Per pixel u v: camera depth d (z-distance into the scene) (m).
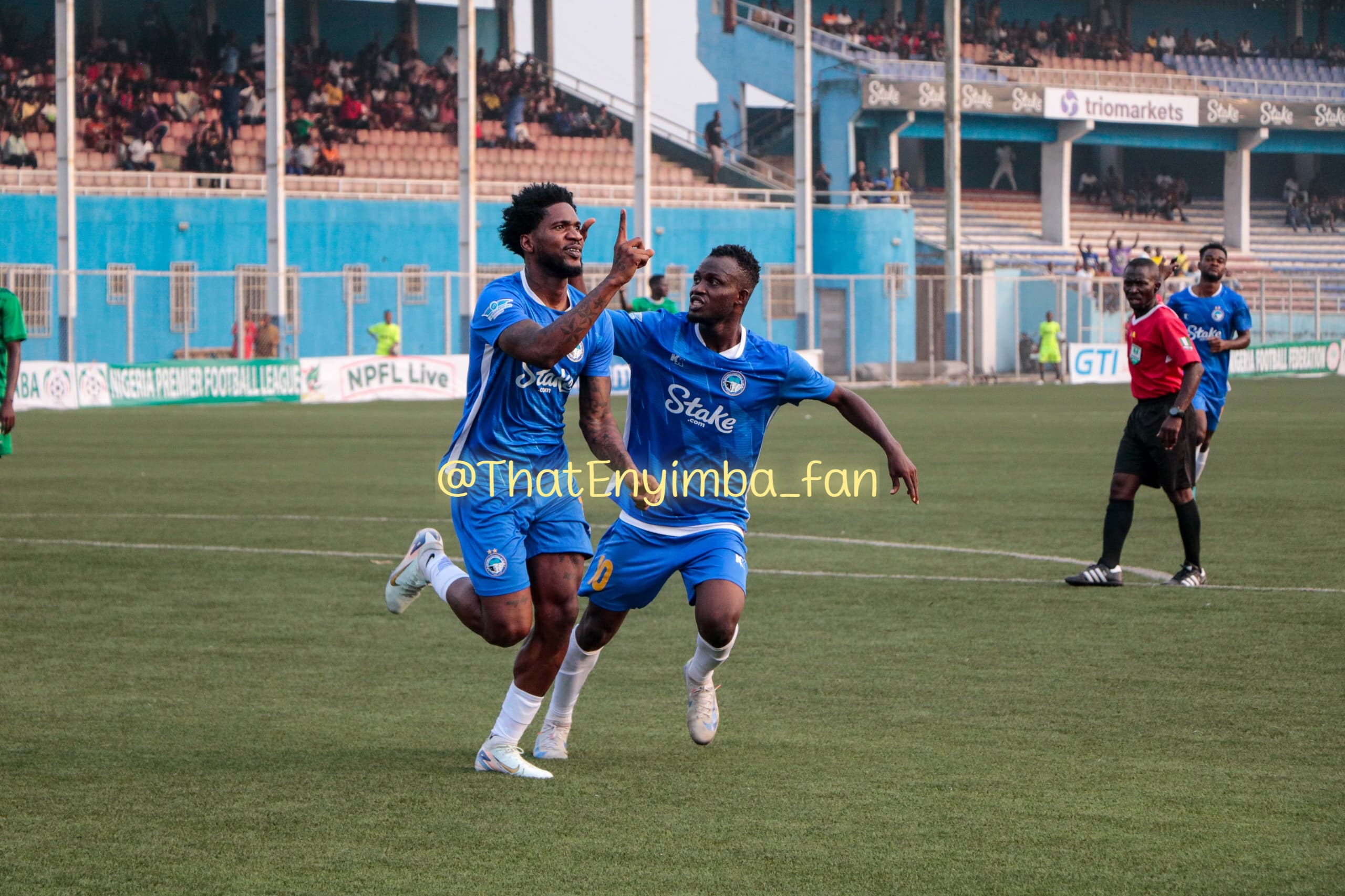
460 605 8.28
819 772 8.06
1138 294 14.02
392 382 51.72
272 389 49.06
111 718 9.32
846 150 73.88
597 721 9.36
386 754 8.48
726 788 7.76
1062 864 6.53
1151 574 14.95
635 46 58.00
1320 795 7.59
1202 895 6.15
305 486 23.55
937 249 73.44
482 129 68.19
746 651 11.45
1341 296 79.44
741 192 69.12
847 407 8.77
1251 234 86.44
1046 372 70.25
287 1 69.81
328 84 65.62
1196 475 14.59
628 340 8.57
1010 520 19.22
